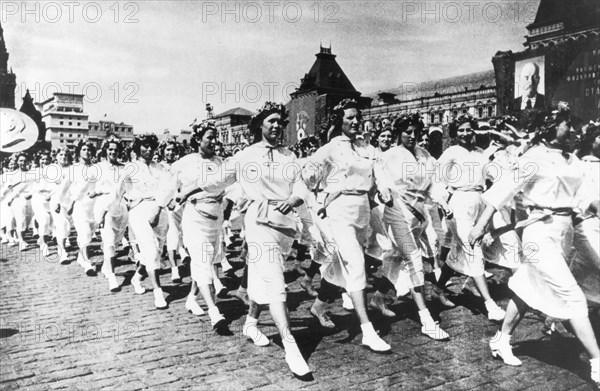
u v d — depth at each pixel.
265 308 5.91
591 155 5.34
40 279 7.12
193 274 5.20
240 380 3.95
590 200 4.61
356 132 5.00
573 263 5.01
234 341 4.79
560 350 4.64
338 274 4.96
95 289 6.61
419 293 5.07
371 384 3.93
